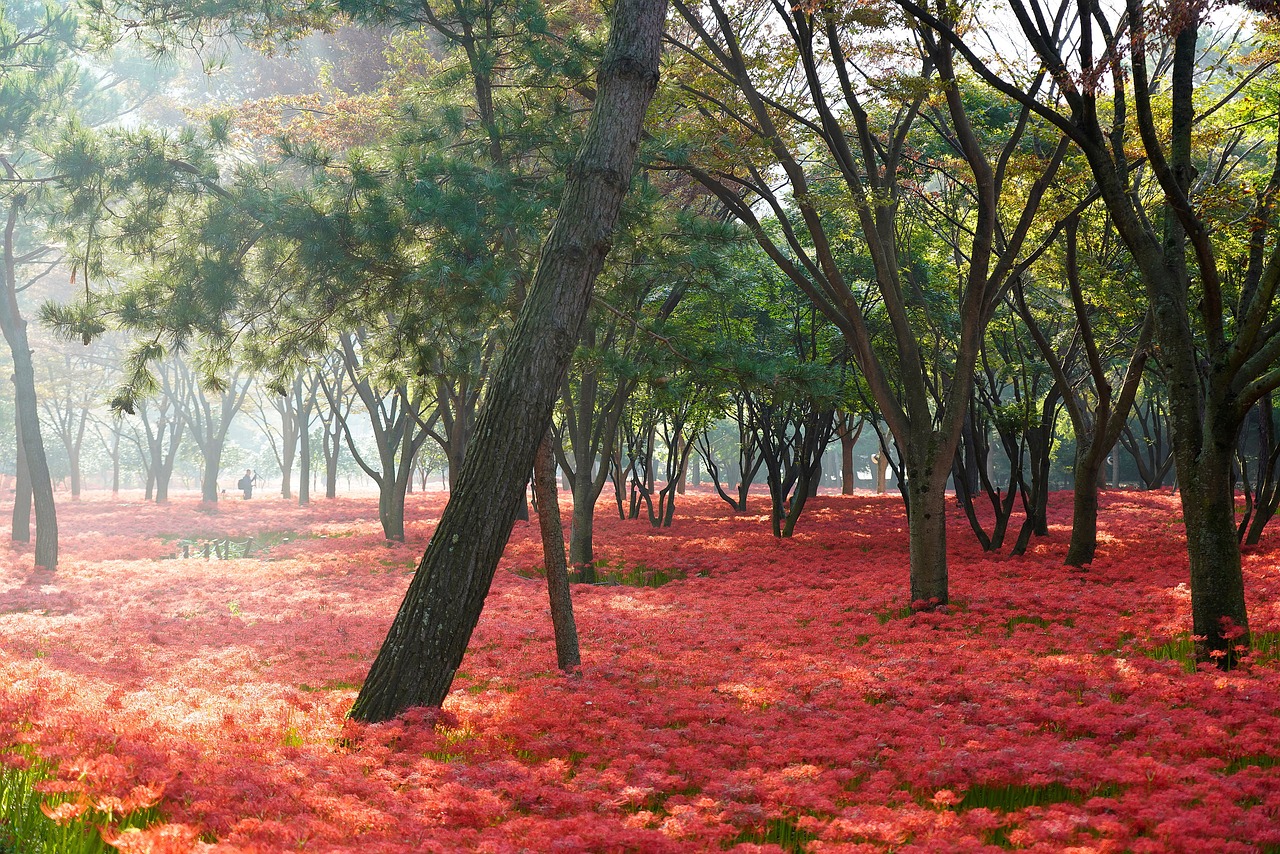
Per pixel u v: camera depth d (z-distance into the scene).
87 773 5.07
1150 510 25.34
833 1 10.27
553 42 11.77
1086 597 12.30
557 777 5.80
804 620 12.37
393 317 12.73
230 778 5.35
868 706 7.77
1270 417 16.03
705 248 11.21
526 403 7.18
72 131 9.96
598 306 12.23
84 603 14.10
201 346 10.82
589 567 17.02
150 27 11.41
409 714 6.79
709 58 12.96
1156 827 4.78
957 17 10.27
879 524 23.83
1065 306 18.09
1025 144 15.35
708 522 25.70
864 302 19.34
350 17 11.09
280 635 11.53
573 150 10.66
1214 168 15.75
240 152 13.20
